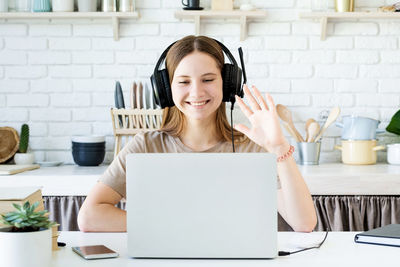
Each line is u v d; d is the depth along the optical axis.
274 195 1.05
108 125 3.05
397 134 2.87
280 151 1.33
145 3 3.02
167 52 1.54
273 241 1.05
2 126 3.06
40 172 2.62
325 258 1.06
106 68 3.04
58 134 3.06
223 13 2.90
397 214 2.43
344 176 2.44
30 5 2.98
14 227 0.95
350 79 3.03
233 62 1.53
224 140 1.70
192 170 1.05
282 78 3.03
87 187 2.49
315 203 2.45
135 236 1.06
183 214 1.05
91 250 1.10
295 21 3.02
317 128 2.85
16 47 3.04
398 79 3.03
